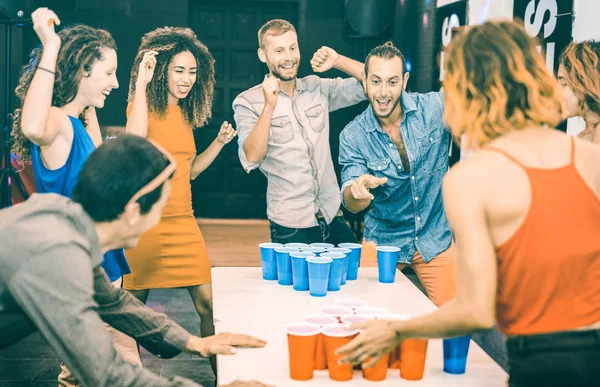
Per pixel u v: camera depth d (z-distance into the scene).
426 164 2.56
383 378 1.37
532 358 1.17
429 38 5.40
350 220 6.40
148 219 1.31
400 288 2.09
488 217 1.18
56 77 2.06
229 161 7.54
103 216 1.26
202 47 2.83
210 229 6.98
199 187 7.57
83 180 1.26
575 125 3.25
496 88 1.20
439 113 2.58
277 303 1.89
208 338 1.57
